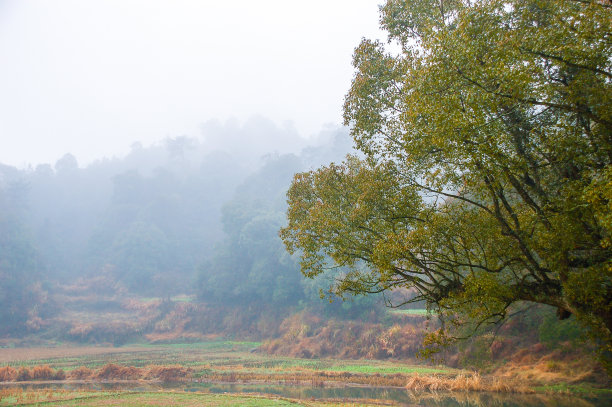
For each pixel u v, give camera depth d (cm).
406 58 1614
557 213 1308
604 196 1038
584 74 1227
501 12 1335
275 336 8306
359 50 1728
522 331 3809
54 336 9531
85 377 4212
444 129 1159
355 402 2656
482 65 1153
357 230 1669
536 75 1262
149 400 2694
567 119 1408
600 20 1129
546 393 2667
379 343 5881
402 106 1611
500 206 1520
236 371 4497
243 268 10469
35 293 11031
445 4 1603
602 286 1290
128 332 9538
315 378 3806
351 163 1864
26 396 2862
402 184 1577
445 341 1452
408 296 7169
